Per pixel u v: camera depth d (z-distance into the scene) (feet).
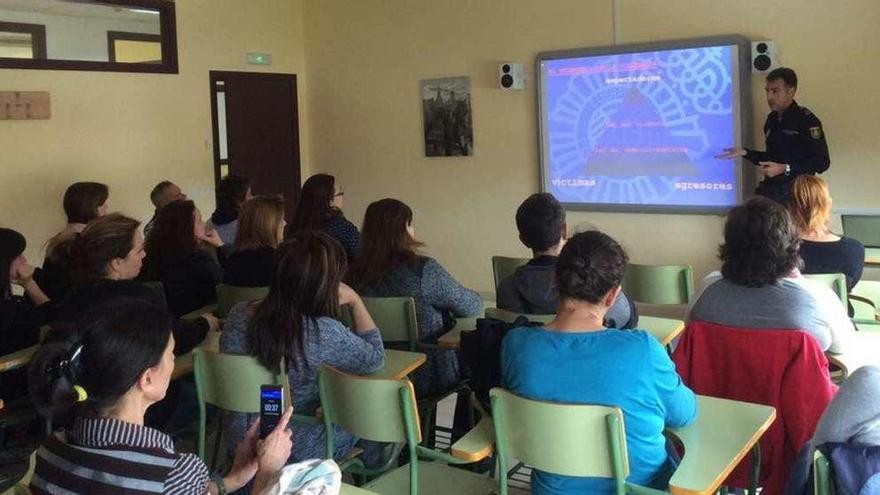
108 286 6.32
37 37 19.61
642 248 20.57
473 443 7.29
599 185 20.95
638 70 19.86
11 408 11.08
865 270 17.26
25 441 13.04
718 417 7.22
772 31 18.08
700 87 19.01
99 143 20.83
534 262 9.99
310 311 8.38
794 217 11.60
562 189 21.59
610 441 6.33
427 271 10.91
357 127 25.25
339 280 8.57
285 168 25.61
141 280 12.89
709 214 19.33
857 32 17.03
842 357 8.55
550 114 21.48
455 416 11.32
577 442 6.48
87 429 4.59
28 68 19.35
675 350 8.70
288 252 8.40
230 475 5.99
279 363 8.35
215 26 23.30
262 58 24.61
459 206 23.56
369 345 8.86
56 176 20.03
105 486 4.44
